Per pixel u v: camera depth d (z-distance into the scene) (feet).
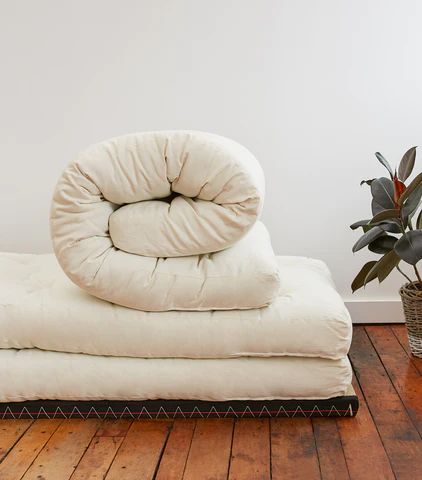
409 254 8.62
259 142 10.85
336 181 10.91
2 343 7.82
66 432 7.55
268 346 7.59
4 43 10.71
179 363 7.73
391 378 8.89
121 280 7.54
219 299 7.60
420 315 9.43
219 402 7.78
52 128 10.93
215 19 10.59
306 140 10.82
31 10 10.63
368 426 7.54
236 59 10.67
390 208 9.37
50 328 7.71
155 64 10.73
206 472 6.64
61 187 7.39
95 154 7.41
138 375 7.70
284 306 7.68
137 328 7.66
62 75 10.78
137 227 7.55
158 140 7.39
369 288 11.18
